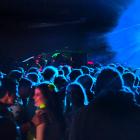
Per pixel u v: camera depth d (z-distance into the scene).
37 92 4.41
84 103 4.68
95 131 3.16
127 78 5.38
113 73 3.34
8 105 3.49
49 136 4.28
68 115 4.58
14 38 25.83
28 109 4.86
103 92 3.29
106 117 3.16
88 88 5.12
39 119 4.32
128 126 3.12
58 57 11.65
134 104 3.23
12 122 3.28
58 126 4.30
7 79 3.53
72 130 3.27
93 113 3.20
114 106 3.19
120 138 3.11
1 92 3.43
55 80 5.55
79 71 6.31
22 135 4.75
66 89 4.98
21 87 5.11
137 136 3.10
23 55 25.45
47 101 4.34
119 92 3.26
